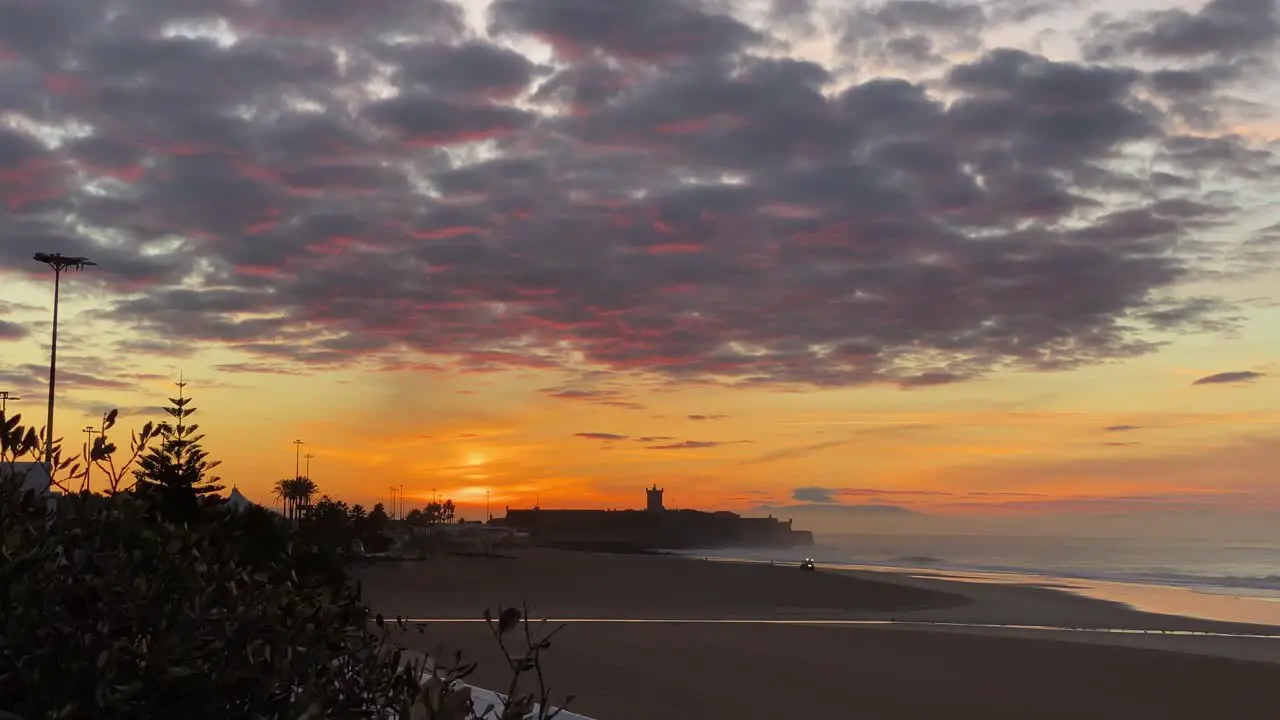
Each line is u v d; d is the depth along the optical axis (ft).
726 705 53.31
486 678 59.16
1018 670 72.18
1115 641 113.09
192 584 11.52
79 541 11.81
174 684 10.34
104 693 9.64
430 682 9.07
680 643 85.81
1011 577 362.12
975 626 131.13
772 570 374.63
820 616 143.84
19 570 10.62
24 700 9.93
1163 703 59.21
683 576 288.10
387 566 331.57
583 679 61.36
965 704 56.29
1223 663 79.25
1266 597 245.65
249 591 11.76
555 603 151.53
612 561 495.82
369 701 12.00
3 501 11.98
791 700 55.47
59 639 10.12
